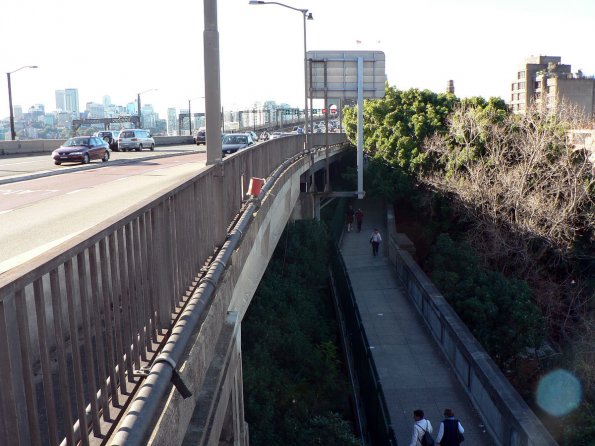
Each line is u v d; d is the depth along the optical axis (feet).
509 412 43.80
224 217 28.84
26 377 9.93
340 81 126.00
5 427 9.32
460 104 143.02
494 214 102.58
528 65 433.89
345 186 178.91
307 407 59.06
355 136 179.93
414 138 143.95
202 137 227.61
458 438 43.16
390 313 81.20
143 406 12.66
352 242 128.47
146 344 16.85
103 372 13.23
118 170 94.17
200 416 17.61
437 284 84.12
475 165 119.03
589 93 394.93
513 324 71.92
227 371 21.75
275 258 96.07
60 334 11.29
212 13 28.96
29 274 9.95
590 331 69.51
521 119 122.83
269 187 53.16
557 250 94.99
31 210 47.88
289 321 70.90
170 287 19.31
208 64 28.58
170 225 19.52
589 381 62.18
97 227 13.58
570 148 109.09
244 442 29.37
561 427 55.06
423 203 130.21
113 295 14.23
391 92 152.97
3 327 9.20
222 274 25.58
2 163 113.70
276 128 452.35
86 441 11.93
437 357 65.77
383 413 46.88
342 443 51.06
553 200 101.50
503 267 99.25
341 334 81.10
